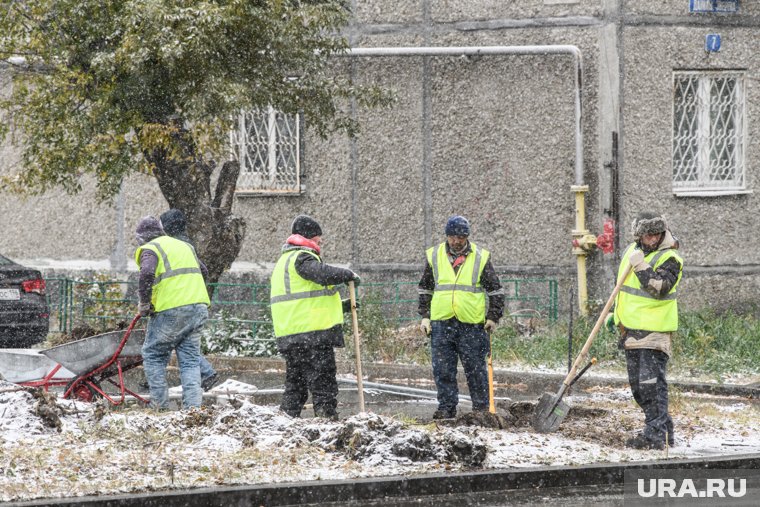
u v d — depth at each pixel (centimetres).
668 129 3634
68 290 3819
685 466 1706
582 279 3578
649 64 3612
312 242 2114
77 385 2223
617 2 3581
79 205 4216
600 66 3591
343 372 3069
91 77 3016
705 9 3641
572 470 1638
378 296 3503
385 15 3747
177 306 2147
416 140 3744
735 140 3728
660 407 1873
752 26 3691
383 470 1605
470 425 2056
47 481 1477
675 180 3694
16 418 1861
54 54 3056
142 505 1403
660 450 1842
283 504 1474
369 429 1731
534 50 3597
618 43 3584
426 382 2894
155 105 3056
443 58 3709
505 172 3681
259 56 3078
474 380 2202
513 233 3681
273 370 3194
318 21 3088
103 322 3631
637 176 3616
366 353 3147
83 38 3067
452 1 3697
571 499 1544
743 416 2239
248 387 2656
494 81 3675
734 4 3666
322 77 3291
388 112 3756
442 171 3725
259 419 1881
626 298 1906
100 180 3269
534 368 3000
